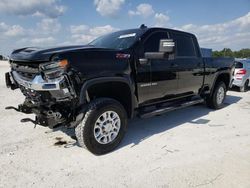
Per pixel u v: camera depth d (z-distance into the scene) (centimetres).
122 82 354
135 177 285
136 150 361
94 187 265
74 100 310
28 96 356
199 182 274
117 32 462
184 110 630
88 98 331
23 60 321
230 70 665
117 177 285
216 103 634
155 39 427
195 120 530
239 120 536
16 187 262
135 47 386
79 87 303
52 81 296
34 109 339
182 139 409
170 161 326
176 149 366
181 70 482
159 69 425
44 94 318
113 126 354
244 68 959
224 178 282
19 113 550
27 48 368
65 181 276
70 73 292
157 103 451
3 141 385
